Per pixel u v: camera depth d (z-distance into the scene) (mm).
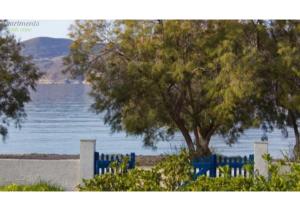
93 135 48531
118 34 28828
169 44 28219
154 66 28125
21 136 47594
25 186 21391
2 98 30328
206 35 28531
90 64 29281
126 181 14758
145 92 29109
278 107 30266
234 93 27438
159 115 29328
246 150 37781
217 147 37094
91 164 23469
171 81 29109
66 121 58750
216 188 14297
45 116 63406
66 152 39375
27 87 30453
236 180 14242
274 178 13930
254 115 29922
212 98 28484
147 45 28078
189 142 30266
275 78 28906
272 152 34750
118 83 29078
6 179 23594
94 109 29875
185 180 14766
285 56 28078
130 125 29031
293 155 30109
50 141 45000
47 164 23578
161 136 30828
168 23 28016
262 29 28766
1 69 29531
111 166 15102
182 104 29984
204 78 28828
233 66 27453
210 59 28531
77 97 88562
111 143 43719
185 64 28094
